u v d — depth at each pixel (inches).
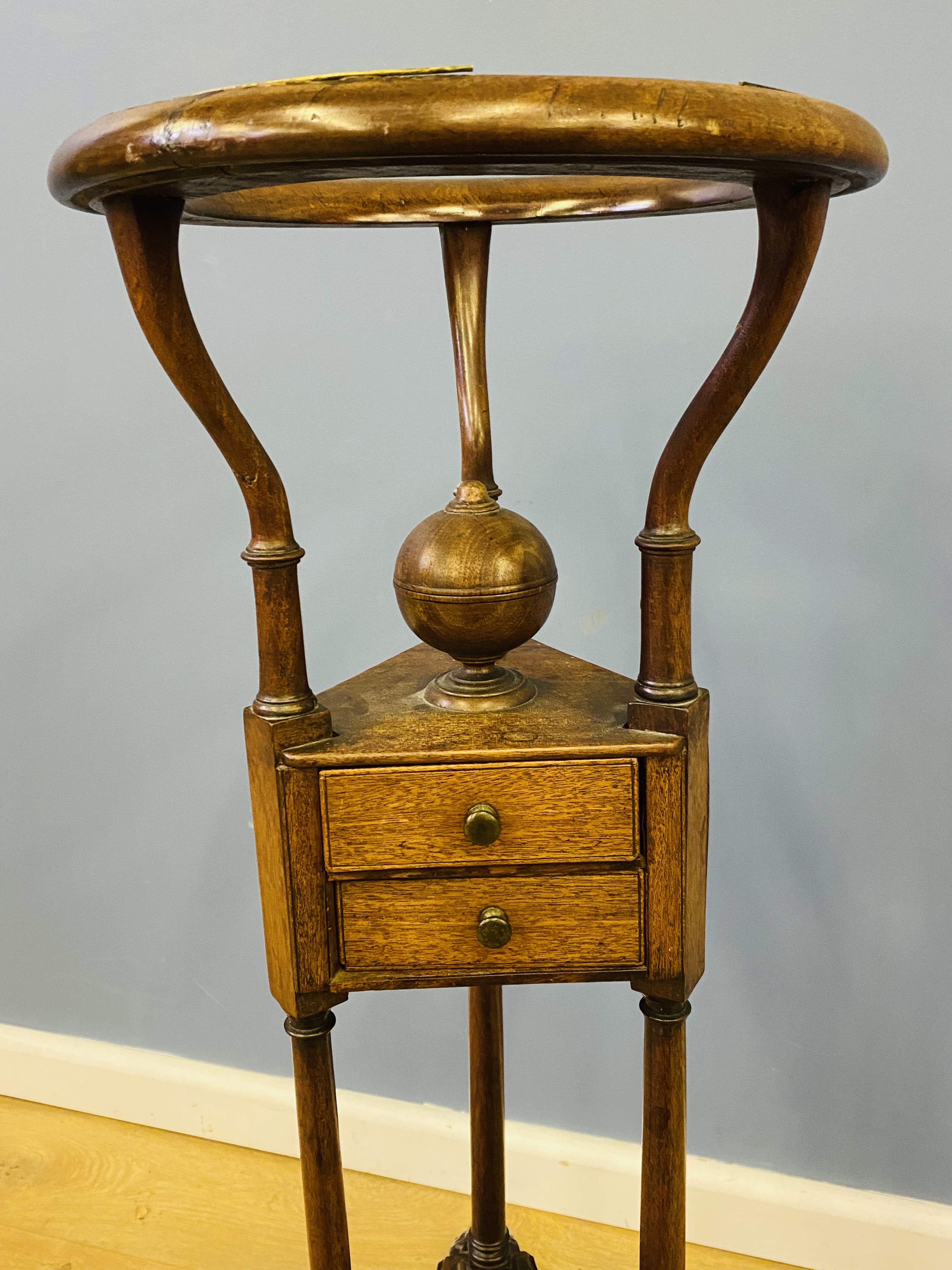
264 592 26.3
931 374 40.3
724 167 20.9
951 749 43.3
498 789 26.3
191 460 49.4
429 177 29.1
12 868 57.9
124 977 57.9
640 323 43.1
